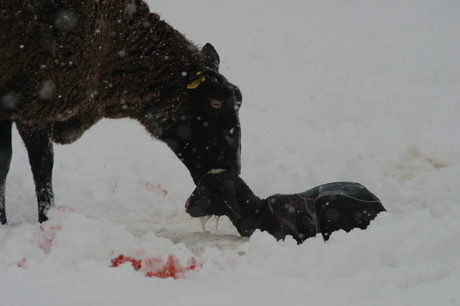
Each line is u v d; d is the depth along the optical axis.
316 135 21.08
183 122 11.66
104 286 6.27
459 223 8.41
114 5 10.80
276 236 9.61
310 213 9.55
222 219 12.23
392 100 25.53
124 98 11.49
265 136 20.67
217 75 11.23
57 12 9.81
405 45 34.56
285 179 15.15
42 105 10.29
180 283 6.45
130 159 18.12
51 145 11.05
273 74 30.58
